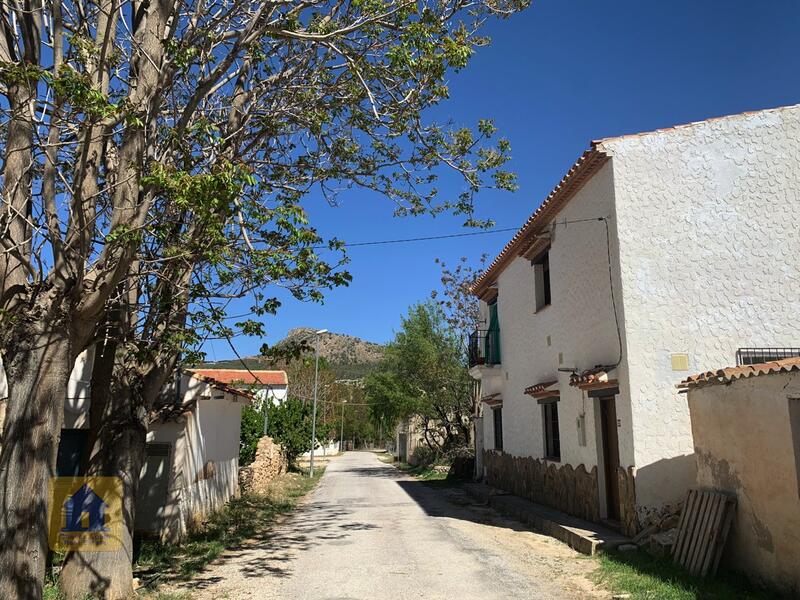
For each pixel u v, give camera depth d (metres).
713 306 10.23
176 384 12.54
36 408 5.64
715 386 7.99
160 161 7.14
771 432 6.79
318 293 7.77
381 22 8.40
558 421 13.85
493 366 19.48
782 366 6.50
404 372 30.23
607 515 11.33
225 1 8.64
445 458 30.47
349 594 7.29
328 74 10.09
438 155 9.91
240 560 9.46
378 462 47.47
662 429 9.89
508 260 18.19
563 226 13.34
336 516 14.74
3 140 7.34
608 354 10.80
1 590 5.30
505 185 10.00
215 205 5.92
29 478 5.54
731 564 7.57
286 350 8.37
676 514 9.34
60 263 5.93
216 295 7.82
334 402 57.69
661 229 10.43
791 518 6.43
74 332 6.10
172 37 7.44
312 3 8.20
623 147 10.66
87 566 7.21
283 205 7.23
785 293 10.22
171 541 10.98
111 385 8.00
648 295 10.25
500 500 15.90
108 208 7.86
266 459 23.81
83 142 6.27
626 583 7.33
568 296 13.01
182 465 11.48
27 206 6.68
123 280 7.10
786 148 10.55
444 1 8.76
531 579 7.90
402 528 12.48
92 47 6.28
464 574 8.20
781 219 10.38
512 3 9.02
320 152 10.60
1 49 6.40
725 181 10.55
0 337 6.00
